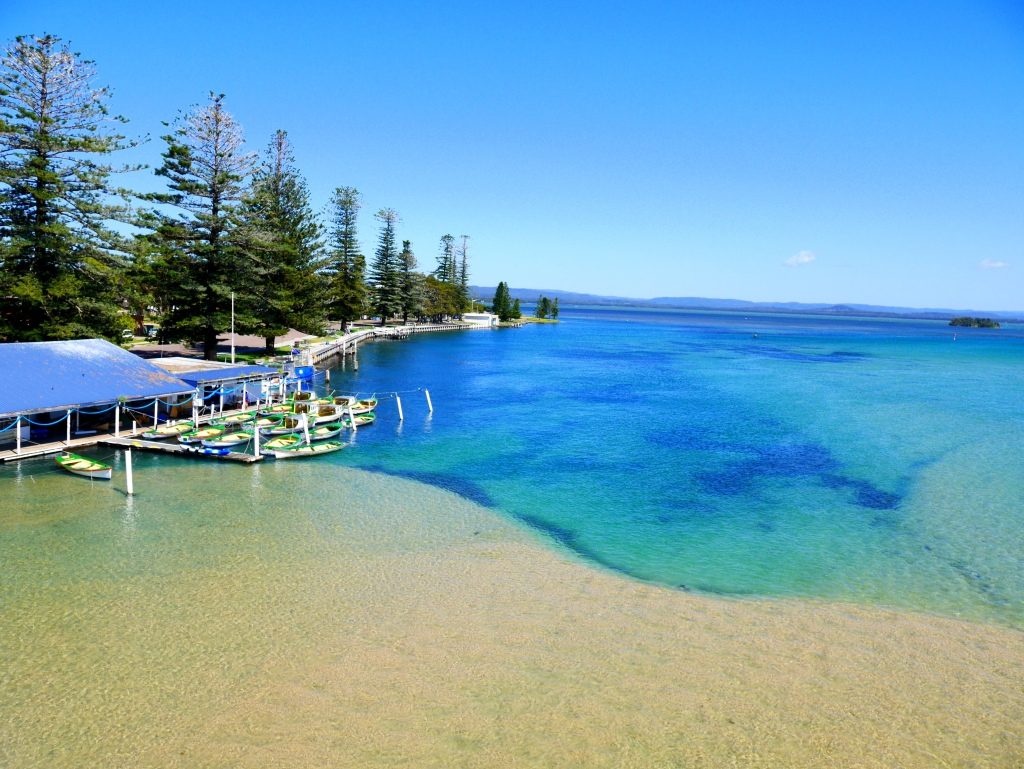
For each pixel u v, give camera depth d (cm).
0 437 3269
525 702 1434
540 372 7738
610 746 1305
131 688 1452
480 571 2130
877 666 1620
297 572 2075
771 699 1471
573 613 1855
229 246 5878
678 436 4241
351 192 10138
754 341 15425
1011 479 3328
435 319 15662
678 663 1606
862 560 2305
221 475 3105
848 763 1280
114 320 5006
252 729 1328
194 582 1983
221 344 7550
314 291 7969
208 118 5656
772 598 1998
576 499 2916
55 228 4322
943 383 7238
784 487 3156
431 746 1292
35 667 1521
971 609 1950
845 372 8338
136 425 3659
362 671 1534
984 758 1305
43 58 4328
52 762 1229
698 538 2486
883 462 3634
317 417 4141
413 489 2995
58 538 2292
